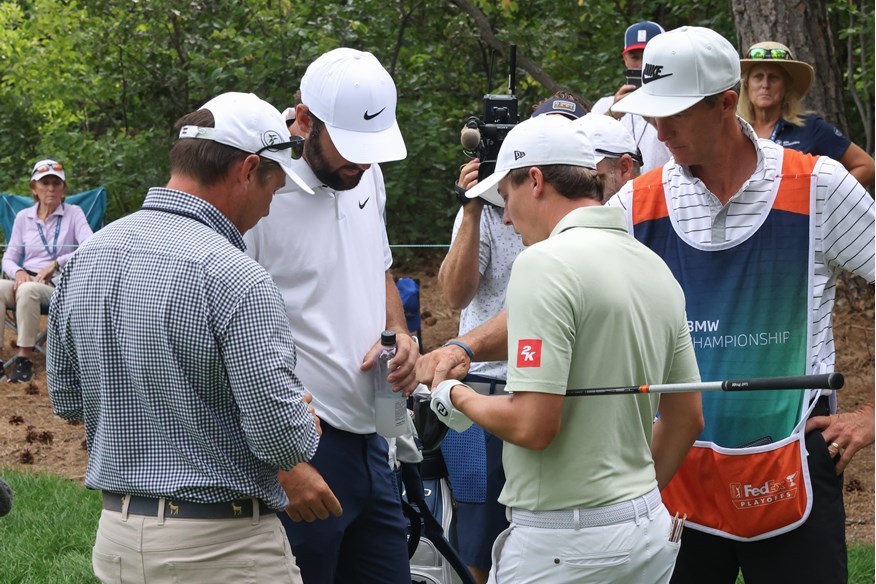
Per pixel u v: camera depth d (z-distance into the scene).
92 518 5.48
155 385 2.67
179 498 2.69
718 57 3.11
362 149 3.25
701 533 3.36
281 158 2.85
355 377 3.43
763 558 3.26
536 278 2.62
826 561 3.20
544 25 11.69
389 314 3.78
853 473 6.12
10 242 9.41
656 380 2.78
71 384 2.91
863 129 12.10
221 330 2.62
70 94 12.45
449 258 4.08
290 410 2.64
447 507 4.14
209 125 2.78
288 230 3.32
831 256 3.21
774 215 3.20
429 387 3.14
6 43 13.84
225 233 2.80
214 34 11.37
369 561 3.57
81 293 2.77
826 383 2.51
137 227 2.76
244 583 2.75
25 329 8.75
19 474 6.18
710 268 3.27
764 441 3.22
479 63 12.87
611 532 2.67
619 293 2.66
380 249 3.66
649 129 4.87
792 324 3.21
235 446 2.71
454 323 9.76
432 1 11.93
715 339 3.27
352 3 11.61
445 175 12.10
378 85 3.30
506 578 2.80
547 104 4.15
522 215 2.84
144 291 2.66
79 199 10.21
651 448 3.00
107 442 2.75
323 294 3.38
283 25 11.13
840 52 11.86
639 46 5.89
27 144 14.42
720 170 3.24
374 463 3.53
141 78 12.12
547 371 2.57
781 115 5.64
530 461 2.72
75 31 12.26
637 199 3.36
